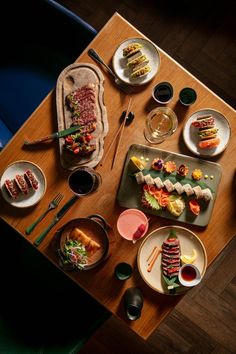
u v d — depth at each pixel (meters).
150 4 2.82
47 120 1.98
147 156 1.95
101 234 1.95
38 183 1.96
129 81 1.98
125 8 2.82
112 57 1.98
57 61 2.29
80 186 1.89
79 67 1.97
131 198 1.95
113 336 2.75
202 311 2.75
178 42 2.80
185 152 1.97
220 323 2.74
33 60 2.30
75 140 1.92
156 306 1.94
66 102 1.96
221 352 2.73
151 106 1.98
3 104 2.31
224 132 1.96
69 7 2.83
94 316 2.09
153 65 1.98
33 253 2.25
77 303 2.17
